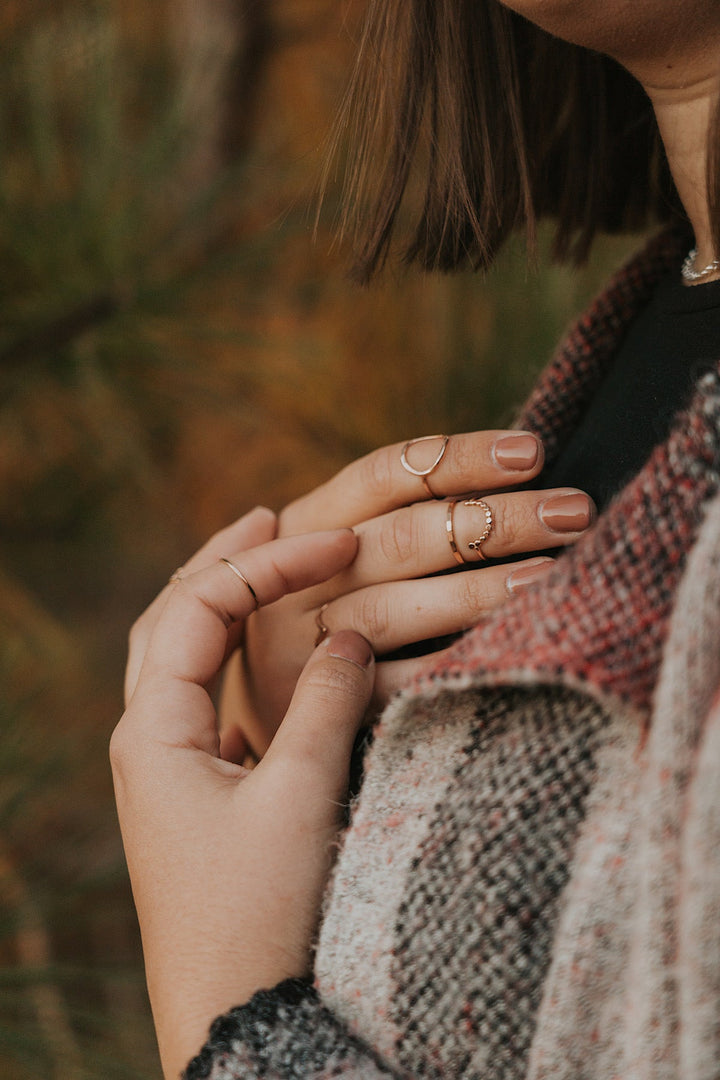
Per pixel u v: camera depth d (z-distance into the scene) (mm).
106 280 666
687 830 312
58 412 779
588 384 469
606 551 346
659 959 323
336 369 758
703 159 410
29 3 654
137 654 483
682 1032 312
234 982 383
